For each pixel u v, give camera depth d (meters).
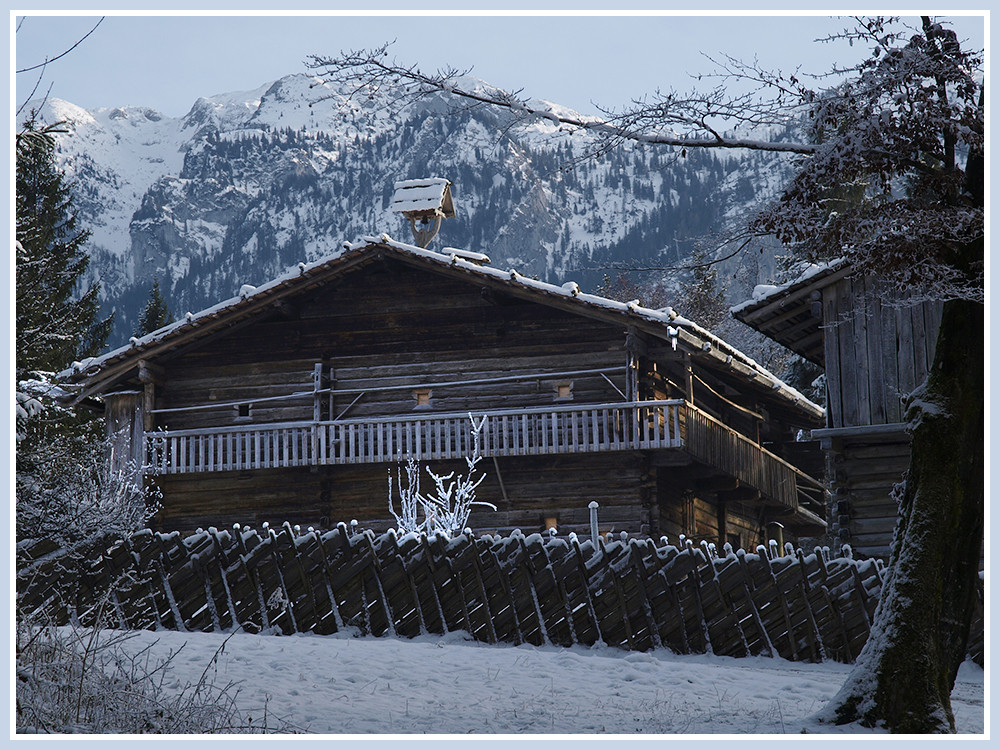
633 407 26.17
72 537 14.26
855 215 11.84
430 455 26.81
